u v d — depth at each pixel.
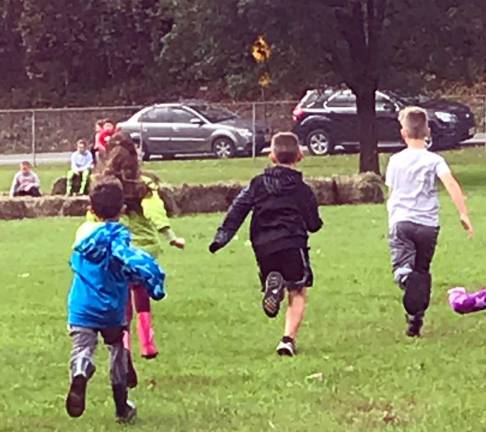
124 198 8.05
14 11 53.47
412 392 7.84
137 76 52.31
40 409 7.66
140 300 8.91
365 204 22.45
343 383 8.14
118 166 8.35
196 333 10.11
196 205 22.00
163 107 39.59
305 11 26.89
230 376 8.46
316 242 16.34
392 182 9.75
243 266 14.20
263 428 7.03
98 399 7.84
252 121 38.81
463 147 37.59
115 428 7.12
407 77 28.89
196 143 39.03
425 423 7.04
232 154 38.94
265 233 9.02
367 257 14.72
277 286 8.89
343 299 11.62
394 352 9.16
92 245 6.91
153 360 9.02
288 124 41.50
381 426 7.00
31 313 11.36
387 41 28.12
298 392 7.91
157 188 8.55
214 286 12.67
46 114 42.66
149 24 51.47
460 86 43.81
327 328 10.20
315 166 34.12
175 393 7.98
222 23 27.48
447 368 8.54
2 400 7.92
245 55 28.58
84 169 23.94
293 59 27.98
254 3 26.66
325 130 38.16
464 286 12.38
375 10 28.06
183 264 14.41
